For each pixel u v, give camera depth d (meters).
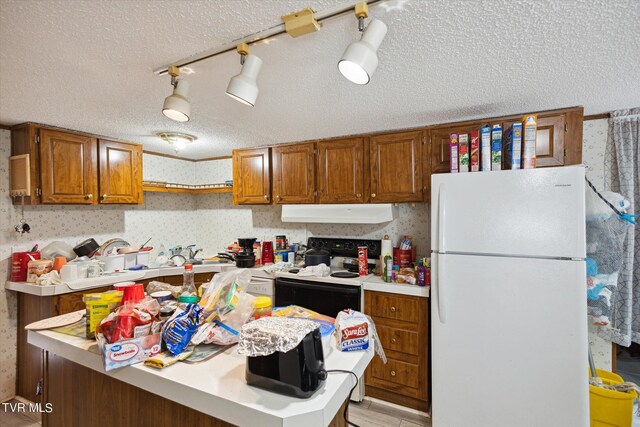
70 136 2.37
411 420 2.04
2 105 1.85
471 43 1.20
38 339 1.19
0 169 2.24
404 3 0.97
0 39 1.14
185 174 3.74
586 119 2.12
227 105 1.88
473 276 1.71
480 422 1.70
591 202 1.77
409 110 1.97
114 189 2.65
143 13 1.01
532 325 1.59
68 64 1.35
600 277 1.74
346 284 2.33
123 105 1.86
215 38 1.17
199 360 0.99
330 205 2.66
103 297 1.13
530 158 1.70
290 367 0.81
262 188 2.97
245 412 0.77
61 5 0.96
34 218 2.42
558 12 1.01
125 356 0.95
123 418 1.13
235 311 1.12
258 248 3.09
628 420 1.63
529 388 1.59
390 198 2.41
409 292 2.11
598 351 2.11
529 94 1.71
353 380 0.94
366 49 0.96
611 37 1.15
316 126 2.34
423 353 2.08
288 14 1.03
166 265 2.85
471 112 2.01
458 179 1.76
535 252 1.58
